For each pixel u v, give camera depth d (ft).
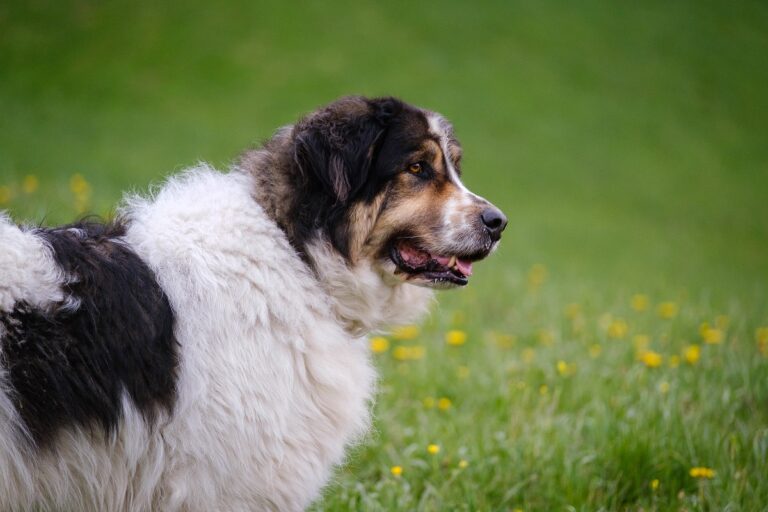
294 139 17.43
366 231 17.69
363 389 17.44
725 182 105.50
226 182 17.15
